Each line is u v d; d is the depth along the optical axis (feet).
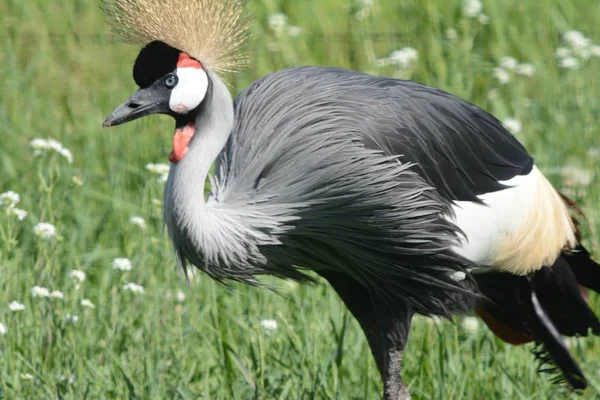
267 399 27.14
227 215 24.53
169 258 31.01
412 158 25.81
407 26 49.96
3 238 31.81
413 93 26.78
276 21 47.21
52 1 52.34
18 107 43.45
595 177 37.91
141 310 29.71
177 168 24.22
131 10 24.97
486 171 27.12
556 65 47.88
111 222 35.81
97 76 46.37
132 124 41.52
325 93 26.00
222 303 31.48
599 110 42.98
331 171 24.80
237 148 25.54
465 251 26.78
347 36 49.80
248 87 27.07
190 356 29.25
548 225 28.22
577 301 28.58
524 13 52.34
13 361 27.04
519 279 28.30
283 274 26.55
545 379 29.86
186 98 24.00
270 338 29.43
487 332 30.63
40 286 28.96
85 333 28.71
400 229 25.41
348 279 27.55
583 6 53.67
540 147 40.16
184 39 24.47
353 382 28.30
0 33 49.62
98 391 26.53
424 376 28.73
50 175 32.42
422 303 26.61
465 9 49.03
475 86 46.24
